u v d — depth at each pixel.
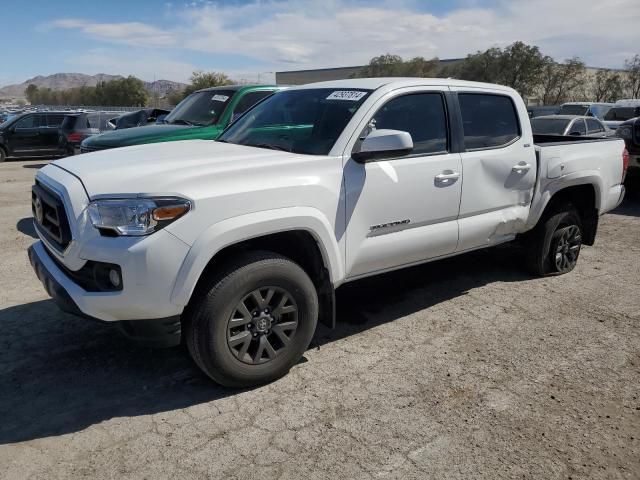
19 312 4.66
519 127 4.94
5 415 3.20
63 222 3.19
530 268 5.59
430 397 3.39
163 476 2.70
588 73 45.78
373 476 2.70
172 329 3.13
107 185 3.09
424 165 4.09
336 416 3.19
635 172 9.68
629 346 4.09
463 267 5.94
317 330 4.36
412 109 4.16
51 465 2.77
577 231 5.72
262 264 3.30
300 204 3.42
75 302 3.11
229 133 4.73
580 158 5.40
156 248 2.94
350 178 3.68
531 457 2.84
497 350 4.02
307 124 4.05
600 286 5.39
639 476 2.71
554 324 4.48
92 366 3.77
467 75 44.16
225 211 3.13
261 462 2.80
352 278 3.94
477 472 2.73
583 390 3.48
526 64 41.72
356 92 4.07
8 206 9.64
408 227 4.11
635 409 3.28
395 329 4.39
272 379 3.55
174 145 4.33
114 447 2.92
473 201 4.50
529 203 5.07
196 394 3.43
